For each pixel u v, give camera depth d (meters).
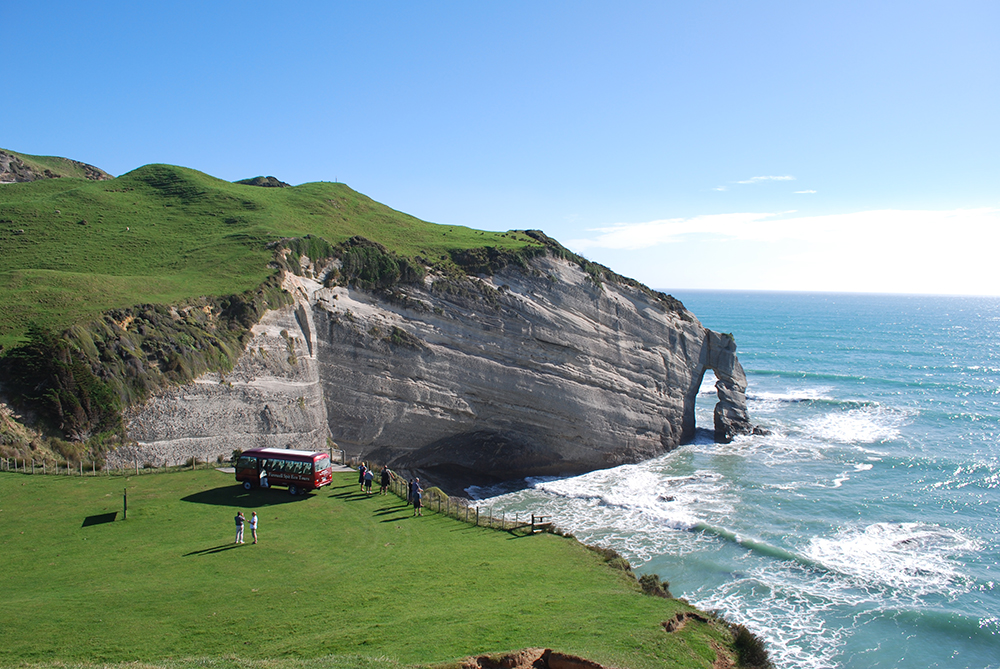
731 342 69.38
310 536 26.44
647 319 63.66
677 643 18.64
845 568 36.09
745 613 31.30
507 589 22.38
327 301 48.47
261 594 20.41
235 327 42.09
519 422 53.78
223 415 38.66
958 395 94.19
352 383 47.34
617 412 58.34
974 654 28.33
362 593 20.95
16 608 18.53
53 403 31.73
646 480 52.56
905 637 29.42
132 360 35.88
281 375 42.97
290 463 32.00
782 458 59.59
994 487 51.19
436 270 54.72
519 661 15.89
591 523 42.78
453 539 27.94
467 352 52.38
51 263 48.06
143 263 49.66
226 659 14.87
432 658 15.91
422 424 49.56
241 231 56.22
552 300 57.62
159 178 74.75
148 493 30.30
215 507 29.25
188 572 22.02
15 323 35.28
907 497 48.56
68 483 30.22
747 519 43.56
